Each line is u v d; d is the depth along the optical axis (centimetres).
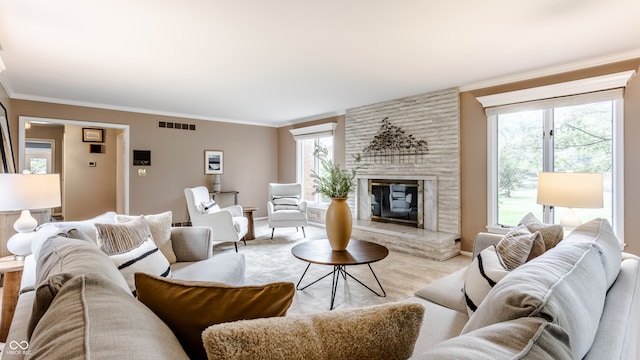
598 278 101
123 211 569
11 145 396
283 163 714
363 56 297
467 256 402
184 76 358
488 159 384
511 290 77
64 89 412
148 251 203
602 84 301
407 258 393
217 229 423
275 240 495
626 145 295
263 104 507
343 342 65
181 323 81
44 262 124
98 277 84
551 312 67
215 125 632
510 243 164
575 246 114
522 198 368
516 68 333
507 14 219
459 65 324
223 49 280
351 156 544
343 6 208
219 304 82
